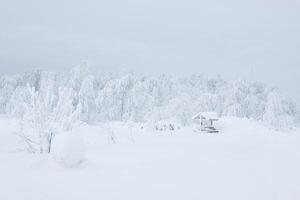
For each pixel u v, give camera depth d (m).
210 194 7.19
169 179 8.62
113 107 67.00
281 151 16.39
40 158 12.24
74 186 7.73
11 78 83.19
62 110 18.23
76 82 70.44
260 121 52.50
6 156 13.34
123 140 26.67
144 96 70.69
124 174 9.27
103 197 6.82
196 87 83.38
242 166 10.88
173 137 30.97
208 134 36.47
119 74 80.81
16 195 6.81
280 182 8.52
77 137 10.52
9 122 34.38
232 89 68.50
